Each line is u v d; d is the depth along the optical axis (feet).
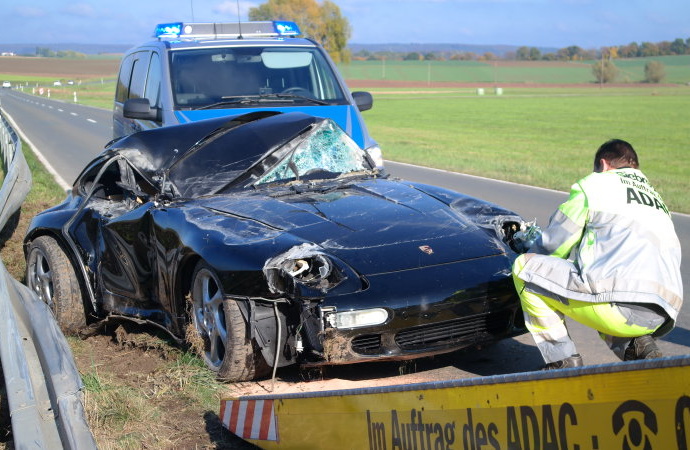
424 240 15.47
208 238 15.34
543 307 13.34
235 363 14.61
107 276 18.81
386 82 528.63
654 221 12.62
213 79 27.55
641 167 67.77
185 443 12.64
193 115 25.93
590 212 12.84
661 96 315.78
